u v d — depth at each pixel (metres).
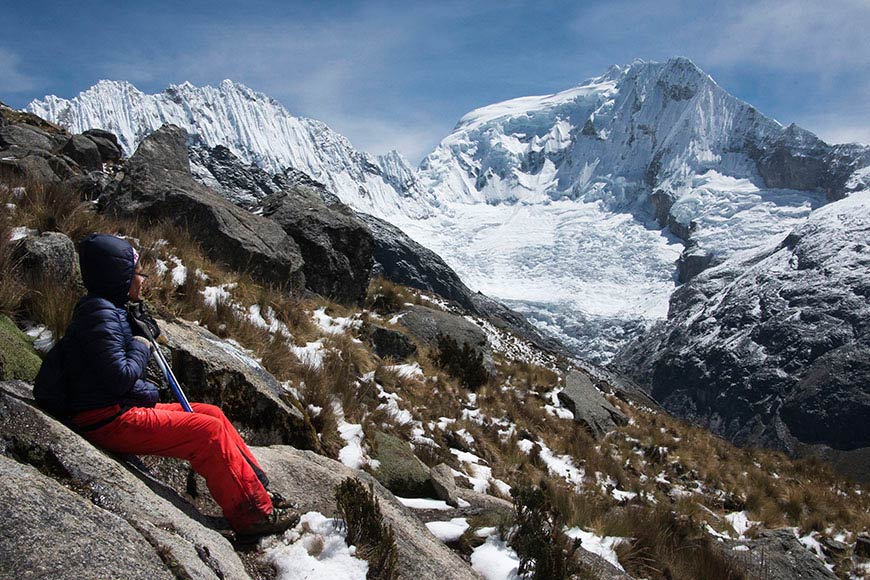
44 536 2.93
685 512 11.70
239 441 4.50
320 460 6.18
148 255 9.62
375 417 9.38
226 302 9.52
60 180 12.62
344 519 4.86
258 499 4.38
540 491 6.41
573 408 16.84
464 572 5.43
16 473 3.20
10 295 5.91
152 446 4.15
